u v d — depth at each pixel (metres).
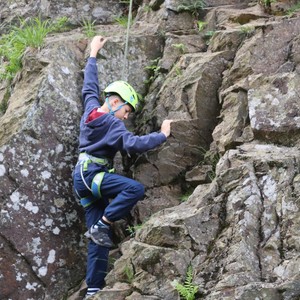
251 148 4.34
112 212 4.35
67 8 6.89
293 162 4.00
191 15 5.89
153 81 5.41
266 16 5.63
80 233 4.84
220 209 3.98
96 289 4.38
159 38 5.62
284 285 3.50
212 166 4.72
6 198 4.68
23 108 4.91
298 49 4.86
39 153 4.82
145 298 3.80
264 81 4.66
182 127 4.90
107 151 4.49
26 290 4.62
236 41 5.19
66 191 4.86
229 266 3.70
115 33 5.99
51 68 5.08
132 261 4.02
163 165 4.86
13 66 5.51
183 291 3.70
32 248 4.68
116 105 4.68
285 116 4.38
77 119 5.02
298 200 3.84
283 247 3.74
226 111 4.78
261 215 3.87
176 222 3.98
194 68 5.11
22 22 6.53
